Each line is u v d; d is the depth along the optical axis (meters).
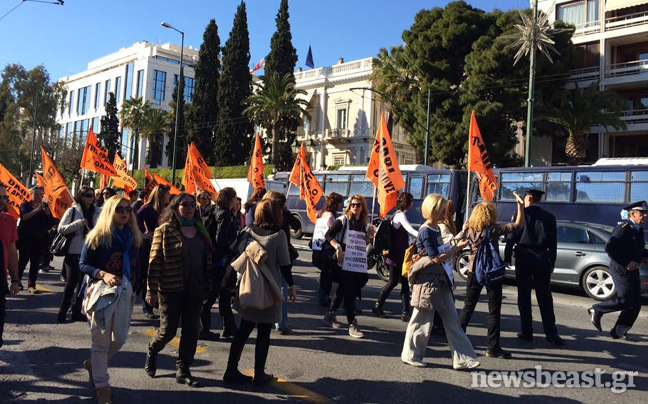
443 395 4.56
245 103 41.00
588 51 31.33
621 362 5.72
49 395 4.31
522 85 28.22
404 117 32.12
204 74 46.59
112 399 4.22
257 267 4.51
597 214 14.48
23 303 8.01
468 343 5.27
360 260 6.49
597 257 10.23
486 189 10.09
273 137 38.72
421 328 5.36
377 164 9.21
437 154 30.09
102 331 4.01
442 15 30.73
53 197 8.91
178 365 4.64
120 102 70.12
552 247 6.38
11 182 9.17
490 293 5.81
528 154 20.97
